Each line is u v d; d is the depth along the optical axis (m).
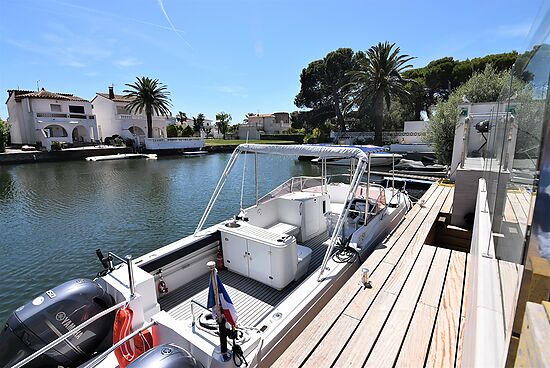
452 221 6.12
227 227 4.30
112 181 18.67
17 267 7.36
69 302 2.71
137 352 2.56
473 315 1.64
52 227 10.08
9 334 2.55
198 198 14.24
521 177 1.17
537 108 0.97
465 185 5.94
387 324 2.59
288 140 45.62
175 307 3.59
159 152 35.47
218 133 63.94
